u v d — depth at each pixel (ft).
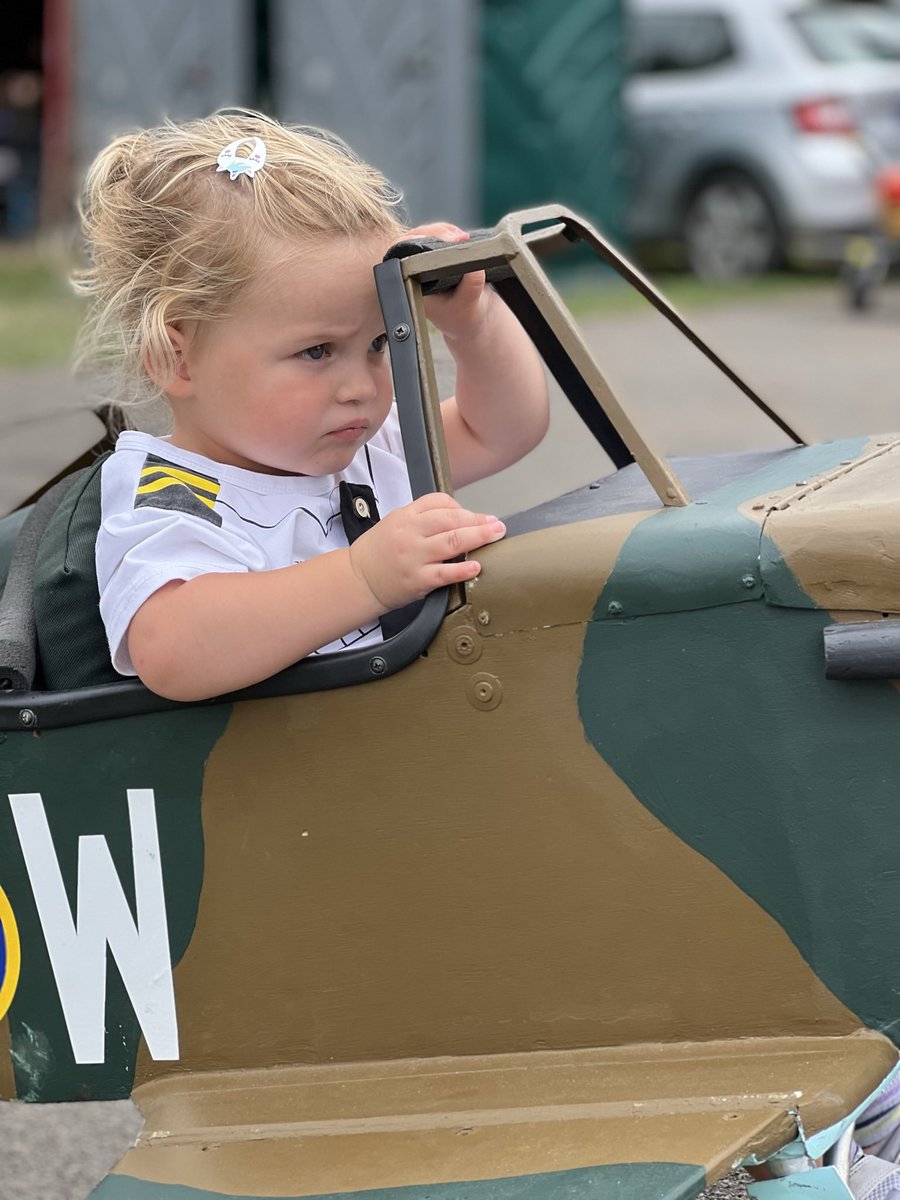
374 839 7.55
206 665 7.51
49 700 7.92
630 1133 6.83
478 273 8.73
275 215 7.84
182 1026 8.03
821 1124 6.77
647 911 7.23
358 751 7.50
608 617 7.09
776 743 6.97
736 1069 7.07
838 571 6.78
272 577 7.54
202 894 7.88
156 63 48.16
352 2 46.47
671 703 7.07
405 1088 7.51
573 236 9.25
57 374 33.19
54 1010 8.24
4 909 8.25
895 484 7.47
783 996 7.13
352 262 7.90
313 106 47.42
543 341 9.81
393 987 7.64
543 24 46.98
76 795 8.00
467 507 10.31
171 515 7.90
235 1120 7.59
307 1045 7.82
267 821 7.70
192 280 7.88
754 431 25.20
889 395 31.50
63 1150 11.39
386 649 7.36
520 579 7.16
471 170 47.09
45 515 9.16
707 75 49.01
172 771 7.82
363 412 8.20
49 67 53.36
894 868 6.92
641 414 26.61
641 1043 7.34
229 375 8.02
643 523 7.18
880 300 45.60
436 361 9.82
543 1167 6.72
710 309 44.34
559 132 47.75
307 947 7.74
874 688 6.84
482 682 7.27
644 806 7.17
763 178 48.37
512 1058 7.50
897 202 42.55
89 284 8.83
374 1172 6.94
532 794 7.30
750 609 6.93
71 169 49.24
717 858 7.11
